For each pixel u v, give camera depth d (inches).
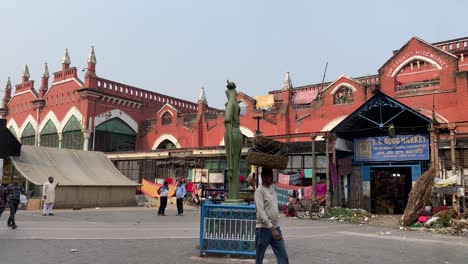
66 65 1754.4
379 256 377.1
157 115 1696.6
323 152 1011.9
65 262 307.3
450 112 1007.6
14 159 995.9
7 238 420.5
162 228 560.4
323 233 565.9
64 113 1684.3
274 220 247.4
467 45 1160.2
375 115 951.6
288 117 1325.0
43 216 730.2
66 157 1123.9
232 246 353.4
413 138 928.9
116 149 1659.7
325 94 1251.8
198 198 1131.3
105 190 1078.4
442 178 858.8
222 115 1489.9
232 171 382.3
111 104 1651.1
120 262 313.4
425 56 1073.5
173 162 1331.2
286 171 1076.5
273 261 339.6
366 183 992.9
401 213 1002.1
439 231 616.7
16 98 2007.9
